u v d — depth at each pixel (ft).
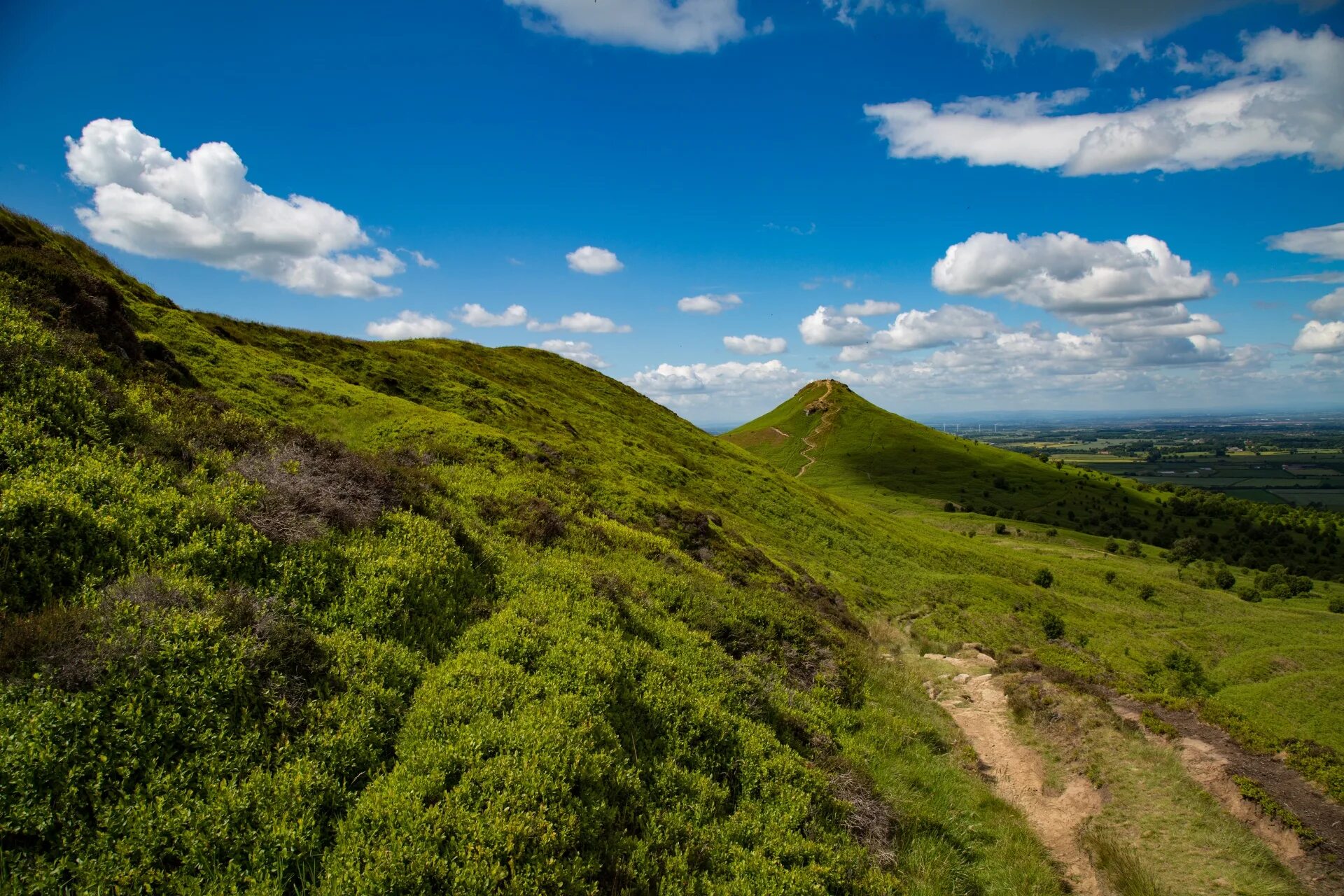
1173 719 56.70
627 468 160.66
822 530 201.98
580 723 32.27
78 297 56.49
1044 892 38.58
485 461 95.61
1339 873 38.29
